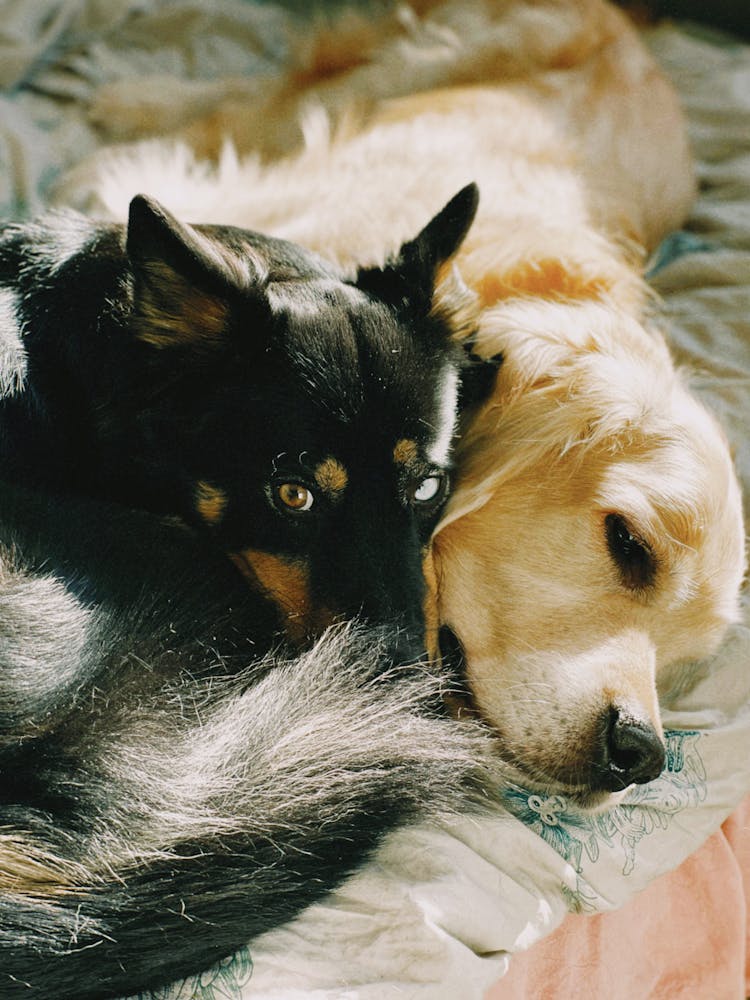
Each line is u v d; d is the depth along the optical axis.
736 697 0.89
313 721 0.76
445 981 0.72
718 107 1.59
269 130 1.37
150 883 0.71
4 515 0.78
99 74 1.46
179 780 0.73
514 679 0.85
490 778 0.80
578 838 0.81
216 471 0.82
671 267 1.22
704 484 0.87
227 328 0.82
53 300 0.86
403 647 0.79
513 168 1.12
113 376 0.83
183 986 0.70
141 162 1.21
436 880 0.74
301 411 0.81
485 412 0.91
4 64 1.39
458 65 1.40
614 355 0.91
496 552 0.88
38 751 0.72
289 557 0.81
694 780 0.84
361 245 1.01
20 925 0.69
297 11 1.77
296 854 0.73
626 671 0.85
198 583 0.79
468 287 0.96
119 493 0.84
